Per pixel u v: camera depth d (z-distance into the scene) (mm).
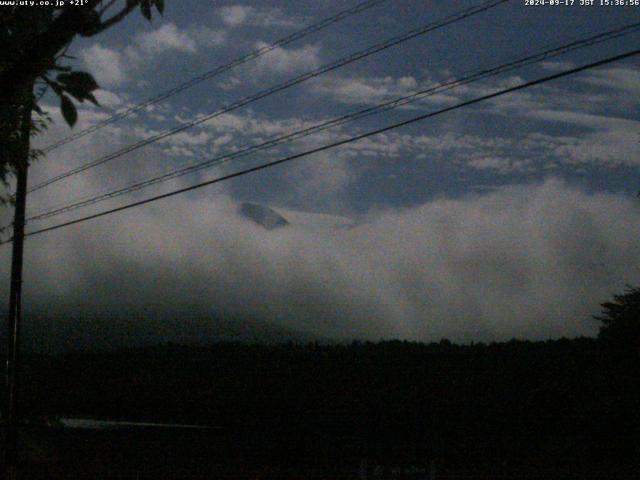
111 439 32688
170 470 22984
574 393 33406
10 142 6859
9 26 4656
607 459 29906
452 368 39375
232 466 24016
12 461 20703
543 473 22109
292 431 33781
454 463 27578
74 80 4453
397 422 35281
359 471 13461
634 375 33219
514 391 35312
